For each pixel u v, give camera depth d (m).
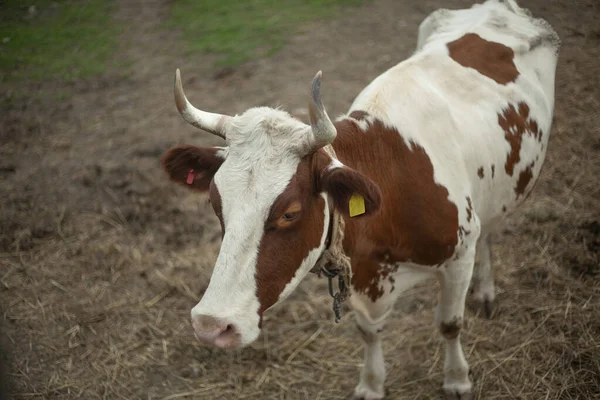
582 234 4.84
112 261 5.08
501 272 4.64
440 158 3.20
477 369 3.91
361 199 2.53
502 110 3.71
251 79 7.62
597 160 5.75
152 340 4.37
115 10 10.01
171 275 4.92
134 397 3.95
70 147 6.62
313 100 2.35
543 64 4.35
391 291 3.34
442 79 3.58
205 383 4.02
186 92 7.44
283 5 9.71
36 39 9.13
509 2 4.67
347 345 4.22
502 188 3.77
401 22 8.85
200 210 5.58
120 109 7.31
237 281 2.40
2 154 6.54
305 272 2.65
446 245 3.15
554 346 3.98
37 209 5.69
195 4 9.99
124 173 6.11
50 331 4.45
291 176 2.46
